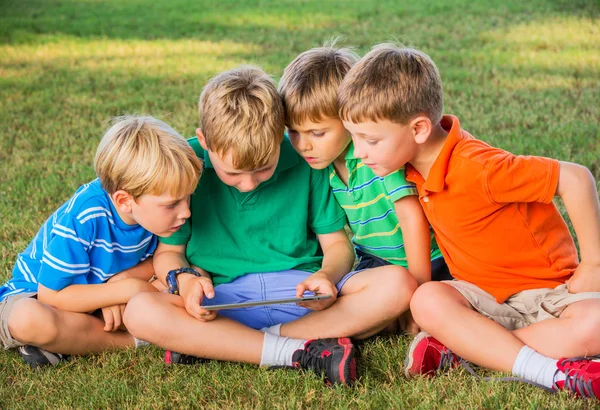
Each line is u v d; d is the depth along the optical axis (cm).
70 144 524
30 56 812
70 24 989
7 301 276
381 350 274
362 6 1045
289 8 1066
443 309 255
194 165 267
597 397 231
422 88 254
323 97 267
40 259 287
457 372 254
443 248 284
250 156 258
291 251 299
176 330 260
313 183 299
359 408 233
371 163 265
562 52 729
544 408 225
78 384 256
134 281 277
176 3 1145
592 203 252
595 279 256
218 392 248
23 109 614
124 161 259
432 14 955
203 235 297
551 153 456
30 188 439
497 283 272
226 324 265
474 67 691
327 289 270
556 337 248
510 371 247
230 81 267
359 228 303
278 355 261
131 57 805
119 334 282
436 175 261
